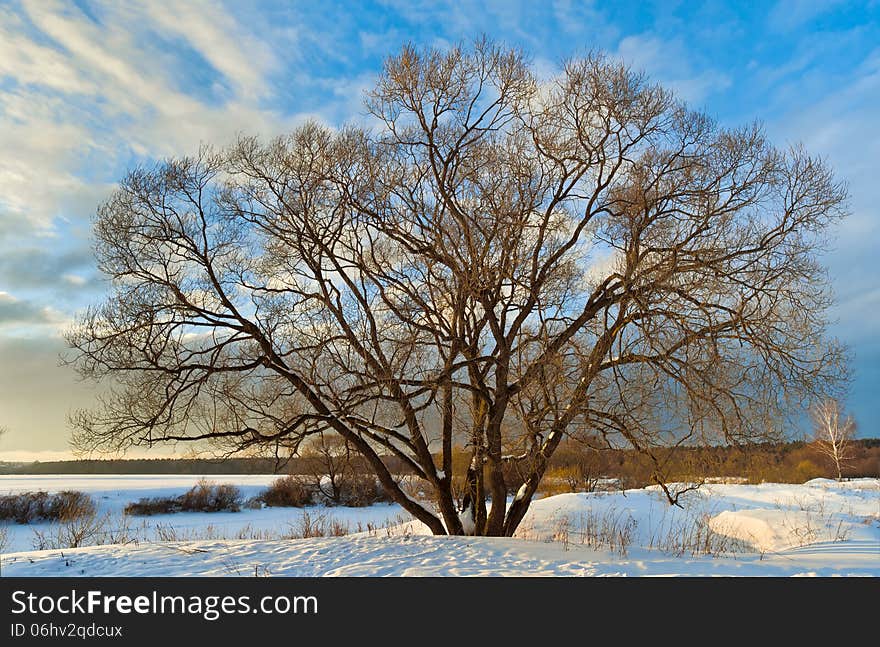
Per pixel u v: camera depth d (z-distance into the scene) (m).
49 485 50.41
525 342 12.54
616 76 13.81
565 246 14.42
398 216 14.91
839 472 43.81
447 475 15.52
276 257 14.95
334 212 14.95
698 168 13.65
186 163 14.83
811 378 12.89
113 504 35.16
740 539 17.70
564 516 18.66
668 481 14.12
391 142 14.90
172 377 13.73
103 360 13.32
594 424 13.23
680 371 12.76
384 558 10.24
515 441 13.28
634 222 13.67
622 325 13.10
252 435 13.91
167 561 9.87
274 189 14.98
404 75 14.47
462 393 14.23
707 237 13.47
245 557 10.26
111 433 13.38
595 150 14.29
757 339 12.60
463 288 13.66
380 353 13.84
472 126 14.70
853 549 12.96
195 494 36.09
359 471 16.91
